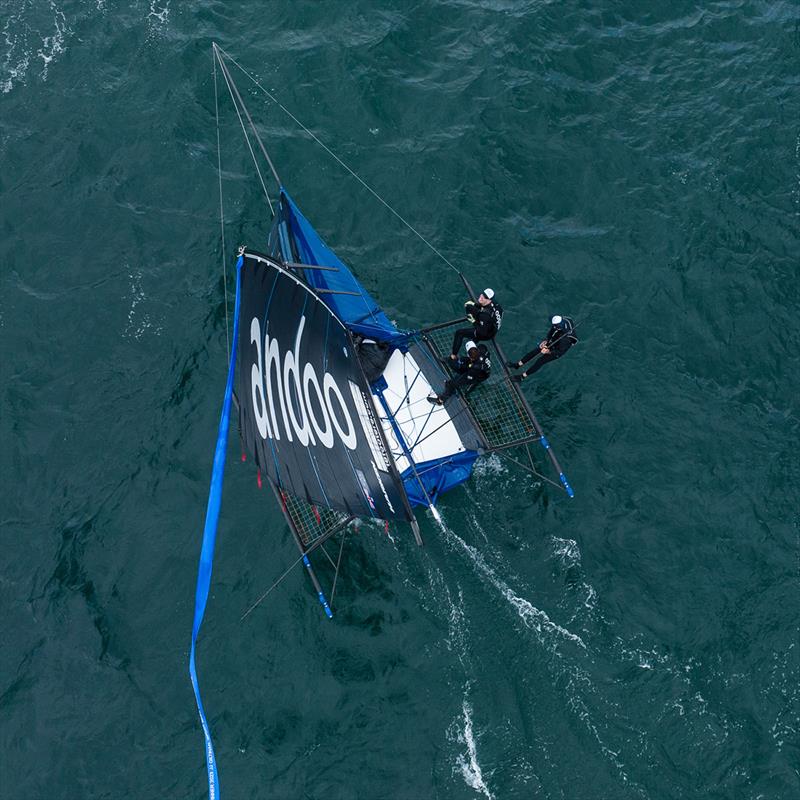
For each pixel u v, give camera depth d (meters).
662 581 21.67
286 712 20.27
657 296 26.12
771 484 22.94
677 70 30.66
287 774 19.53
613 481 23.14
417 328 25.52
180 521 22.91
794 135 28.81
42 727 20.28
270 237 23.41
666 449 23.64
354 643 21.00
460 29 31.58
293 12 31.78
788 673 20.33
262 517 22.84
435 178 28.33
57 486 23.61
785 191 27.80
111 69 30.78
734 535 22.27
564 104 29.86
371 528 22.30
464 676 20.53
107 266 27.09
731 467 23.28
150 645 21.25
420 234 27.36
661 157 28.67
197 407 24.59
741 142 28.78
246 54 30.94
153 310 26.23
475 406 23.47
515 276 26.56
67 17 31.80
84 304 26.44
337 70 30.41
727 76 30.38
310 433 19.50
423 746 19.75
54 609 21.75
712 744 19.53
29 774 19.78
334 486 20.02
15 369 25.50
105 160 29.02
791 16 31.56
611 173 28.42
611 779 19.23
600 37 31.41
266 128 29.38
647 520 22.55
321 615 21.33
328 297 22.73
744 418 24.05
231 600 21.70
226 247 27.22
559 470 22.31
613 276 26.53
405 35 31.33
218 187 28.28
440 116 29.59
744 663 20.48
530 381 24.77
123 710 20.42
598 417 24.19
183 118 29.59
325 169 28.55
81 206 28.17
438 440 22.53
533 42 31.12
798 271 26.33
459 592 21.52
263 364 18.44
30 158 29.12
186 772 19.66
